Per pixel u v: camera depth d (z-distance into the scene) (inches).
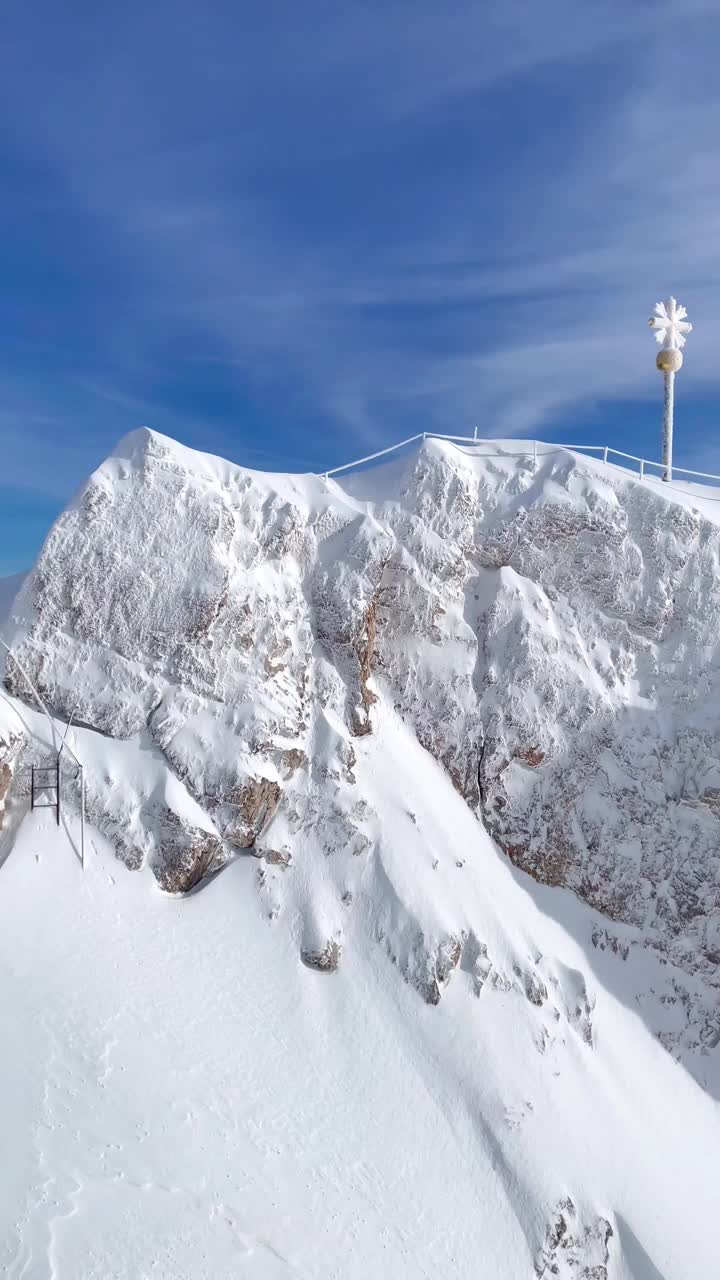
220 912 1149.1
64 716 1236.5
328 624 1344.7
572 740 1360.7
